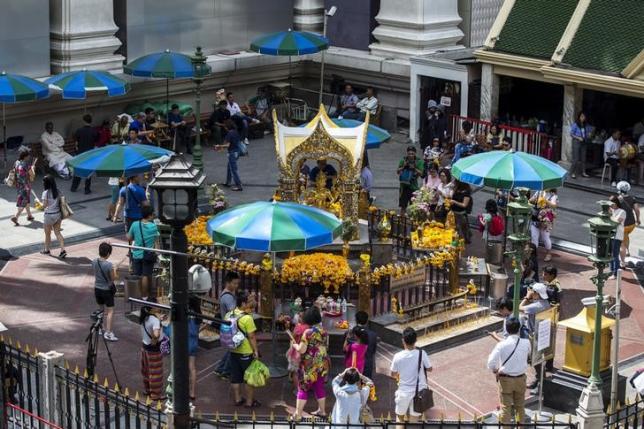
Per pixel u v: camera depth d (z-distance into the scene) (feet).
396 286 100.53
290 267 97.96
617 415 73.67
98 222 130.72
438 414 86.07
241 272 99.96
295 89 182.09
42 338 99.19
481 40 180.75
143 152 114.62
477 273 108.47
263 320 98.58
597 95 159.63
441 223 116.57
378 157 161.38
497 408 86.07
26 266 116.67
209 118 166.20
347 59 177.58
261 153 163.32
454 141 159.12
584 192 143.74
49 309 105.91
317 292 99.55
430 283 104.37
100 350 96.43
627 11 145.79
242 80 178.19
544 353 84.84
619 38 144.87
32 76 157.07
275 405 86.89
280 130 110.11
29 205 129.90
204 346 96.78
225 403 86.94
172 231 62.18
